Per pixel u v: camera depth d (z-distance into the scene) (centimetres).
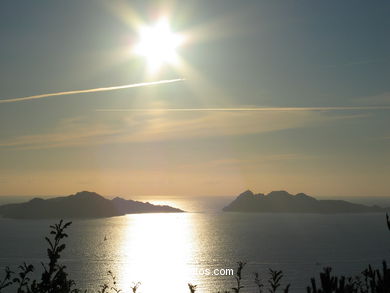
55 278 1451
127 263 17938
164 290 12244
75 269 15788
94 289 11919
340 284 1116
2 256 18425
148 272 15638
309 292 1147
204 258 19938
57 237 1459
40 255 18962
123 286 12769
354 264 17775
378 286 1091
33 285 1447
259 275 14425
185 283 13275
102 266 16862
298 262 18262
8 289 9062
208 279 13925
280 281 12975
